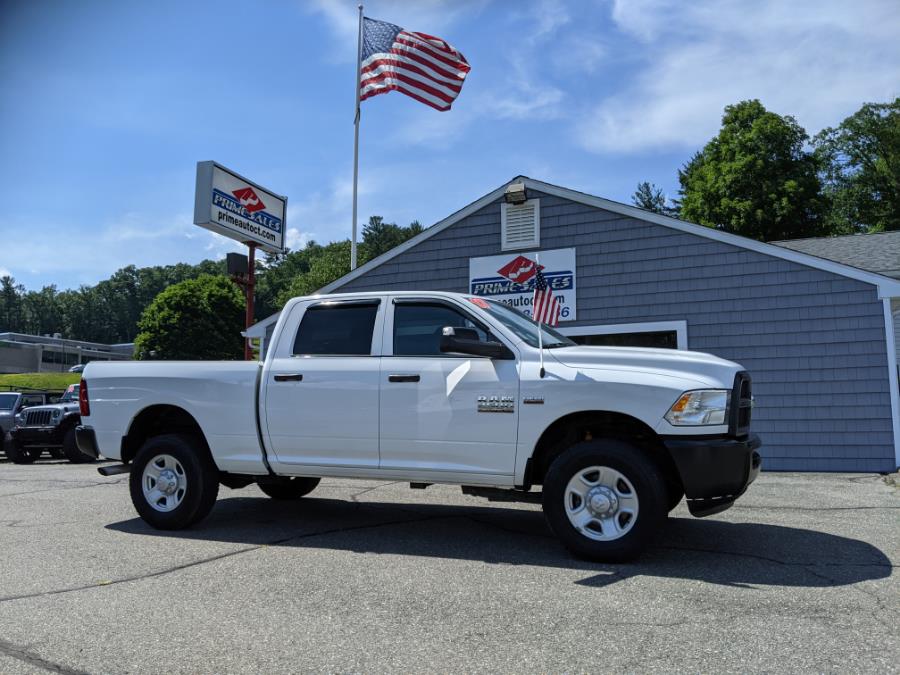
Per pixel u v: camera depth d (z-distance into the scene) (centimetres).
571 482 477
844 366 1053
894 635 331
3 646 320
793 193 3322
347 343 566
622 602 383
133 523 627
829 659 303
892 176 4369
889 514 655
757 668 294
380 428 535
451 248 1355
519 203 1299
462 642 324
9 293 15150
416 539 551
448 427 516
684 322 1156
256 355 1658
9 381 4691
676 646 318
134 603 384
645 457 465
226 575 442
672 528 587
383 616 362
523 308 1282
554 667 295
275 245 1695
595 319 1221
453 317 545
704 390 462
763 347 1102
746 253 1125
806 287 1083
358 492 810
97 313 15262
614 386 475
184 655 310
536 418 493
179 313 5541
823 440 1055
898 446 1015
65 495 824
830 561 473
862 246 1505
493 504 725
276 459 570
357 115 1659
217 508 698
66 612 369
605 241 1227
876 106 4506
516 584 420
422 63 1596
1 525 621
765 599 387
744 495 777
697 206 3616
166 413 627
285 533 574
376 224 8350
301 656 308
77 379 4903
